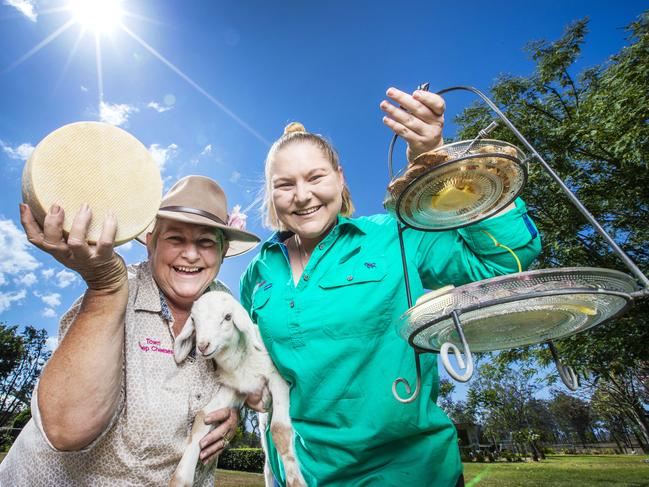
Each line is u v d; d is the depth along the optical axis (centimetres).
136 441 62
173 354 70
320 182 68
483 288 33
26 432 65
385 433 59
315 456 64
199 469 69
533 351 402
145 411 62
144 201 47
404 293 64
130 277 73
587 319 37
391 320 63
